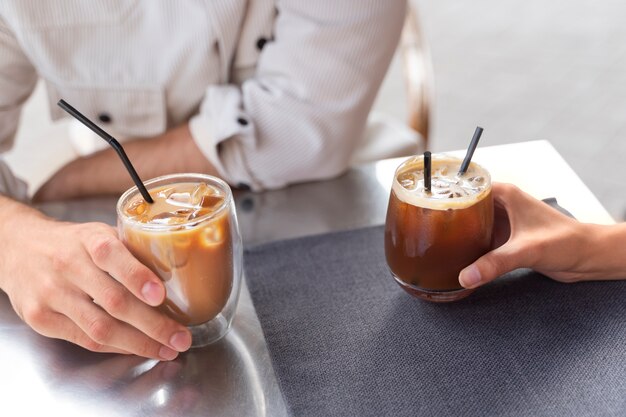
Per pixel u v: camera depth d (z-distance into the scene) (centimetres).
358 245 75
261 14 95
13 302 67
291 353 63
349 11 88
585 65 254
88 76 96
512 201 69
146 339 62
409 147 114
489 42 281
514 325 64
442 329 64
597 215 76
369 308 67
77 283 63
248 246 76
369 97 92
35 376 62
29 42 92
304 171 90
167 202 63
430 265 64
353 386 60
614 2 303
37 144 221
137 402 59
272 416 58
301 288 70
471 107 236
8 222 72
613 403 57
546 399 58
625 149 204
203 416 58
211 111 91
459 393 59
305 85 89
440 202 62
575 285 68
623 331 63
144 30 94
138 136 103
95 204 87
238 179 90
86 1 91
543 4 310
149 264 60
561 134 215
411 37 122
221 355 63
